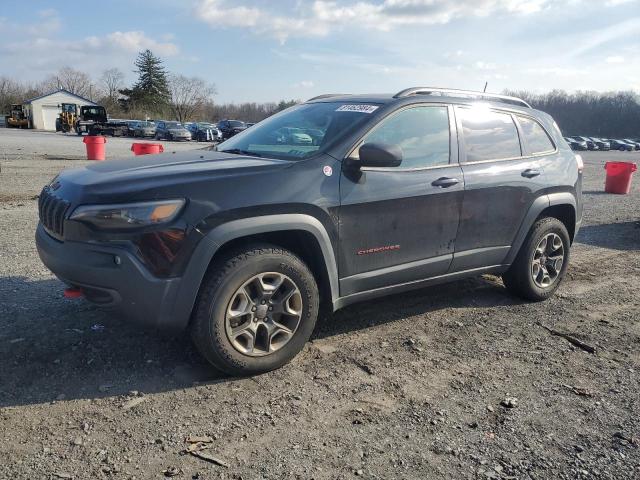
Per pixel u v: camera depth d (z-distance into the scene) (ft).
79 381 10.93
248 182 11.03
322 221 11.83
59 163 57.47
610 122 341.82
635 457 9.16
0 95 277.85
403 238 13.30
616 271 21.27
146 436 9.25
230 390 10.88
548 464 8.90
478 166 14.73
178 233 10.29
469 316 15.57
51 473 8.23
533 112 17.17
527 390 11.35
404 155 13.34
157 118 284.41
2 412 9.76
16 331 13.01
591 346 13.73
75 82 313.32
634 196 46.06
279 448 9.07
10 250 20.36
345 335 13.84
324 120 13.73
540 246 16.70
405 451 9.11
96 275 10.26
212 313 10.73
